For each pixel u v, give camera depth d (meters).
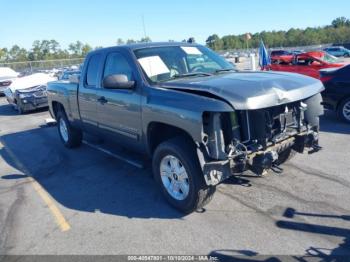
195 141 3.45
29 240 3.74
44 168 6.15
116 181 5.20
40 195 4.93
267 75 4.13
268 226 3.59
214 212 3.97
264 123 3.58
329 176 4.72
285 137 3.86
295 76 4.17
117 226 3.88
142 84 4.21
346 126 7.54
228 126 3.49
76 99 6.04
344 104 7.74
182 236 3.56
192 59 4.82
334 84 7.73
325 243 3.23
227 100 3.27
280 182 4.62
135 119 4.36
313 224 3.56
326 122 8.03
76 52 91.69
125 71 4.58
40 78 13.81
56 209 4.43
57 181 5.43
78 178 5.47
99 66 5.25
